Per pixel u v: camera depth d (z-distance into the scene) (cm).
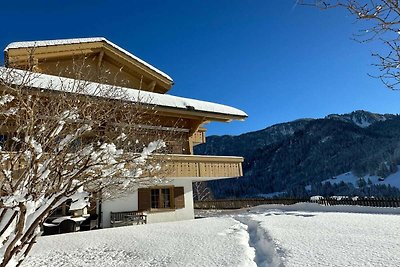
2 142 442
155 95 1416
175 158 1353
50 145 412
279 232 776
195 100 1552
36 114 419
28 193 367
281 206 2133
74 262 638
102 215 1294
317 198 2108
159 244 747
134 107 717
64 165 411
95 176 423
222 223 1109
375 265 443
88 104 479
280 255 536
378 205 1739
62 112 438
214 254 592
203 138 1914
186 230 950
